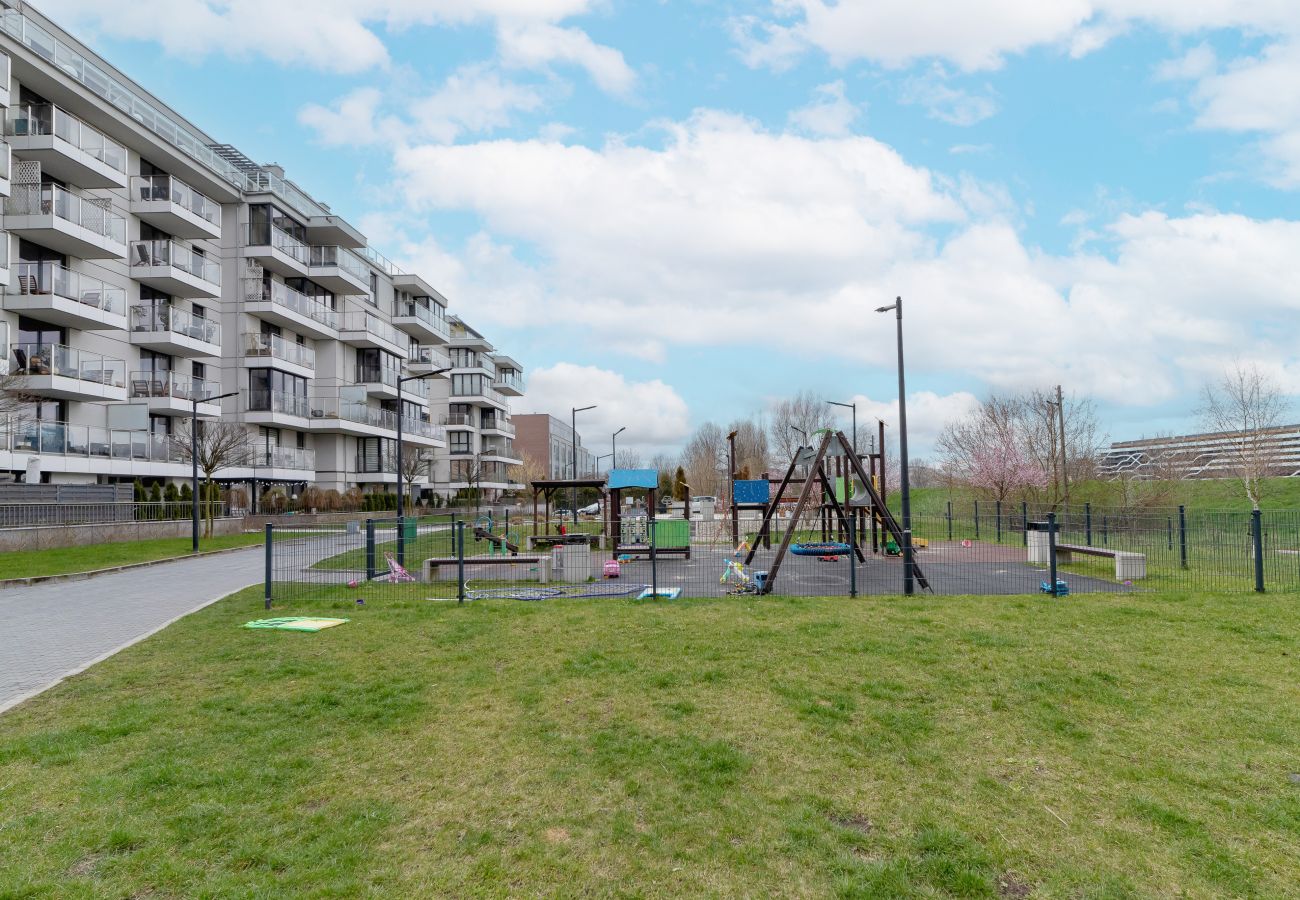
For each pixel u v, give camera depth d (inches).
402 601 497.0
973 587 557.0
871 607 454.0
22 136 919.7
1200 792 191.9
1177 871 156.0
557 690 282.2
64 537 837.8
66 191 938.7
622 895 147.5
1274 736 229.0
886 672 301.1
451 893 148.0
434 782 200.5
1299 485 1551.4
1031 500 1389.0
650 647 348.2
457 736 234.7
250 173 1550.2
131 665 323.3
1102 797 190.1
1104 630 375.9
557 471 4057.6
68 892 146.6
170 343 1138.7
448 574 645.3
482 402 2541.8
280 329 1519.4
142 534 964.6
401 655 339.0
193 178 1295.5
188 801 187.8
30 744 224.4
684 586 583.5
